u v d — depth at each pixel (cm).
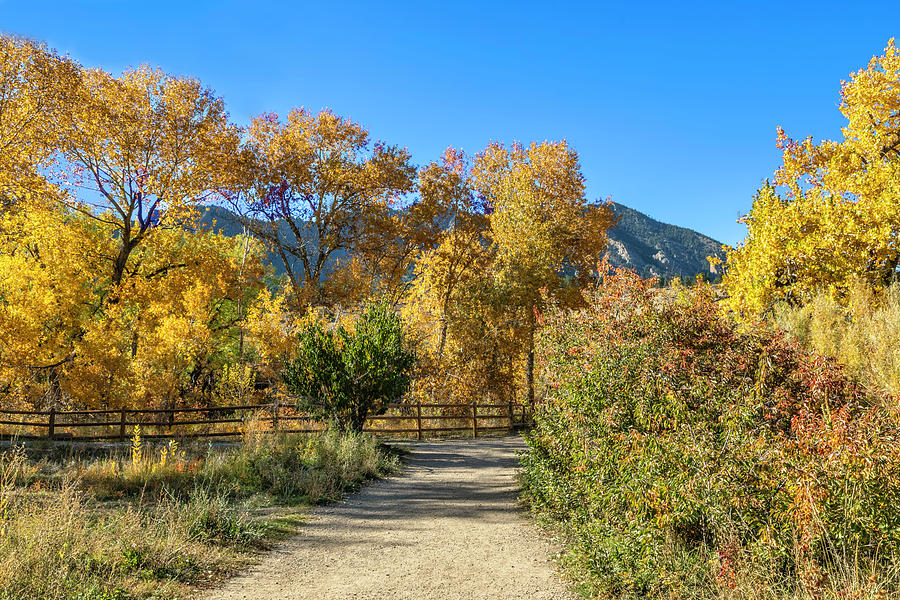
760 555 456
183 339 2256
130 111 2642
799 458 474
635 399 615
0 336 1958
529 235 3288
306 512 964
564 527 793
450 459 1709
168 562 611
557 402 812
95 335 2100
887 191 1769
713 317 669
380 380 1703
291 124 3553
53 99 2383
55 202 2616
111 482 1079
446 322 3291
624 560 542
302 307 3073
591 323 740
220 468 1173
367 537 802
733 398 552
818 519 433
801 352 611
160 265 2928
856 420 472
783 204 1953
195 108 2761
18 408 2047
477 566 653
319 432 1590
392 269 3756
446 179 3638
